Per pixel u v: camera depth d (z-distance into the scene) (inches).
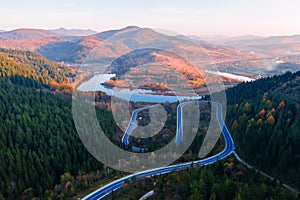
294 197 1576.0
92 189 2144.4
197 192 1406.3
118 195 1964.8
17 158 2316.7
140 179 2081.7
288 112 2593.5
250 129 2506.2
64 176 2333.9
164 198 1683.1
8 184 2160.4
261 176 2021.4
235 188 1418.6
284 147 2106.3
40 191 2226.9
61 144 2645.2
